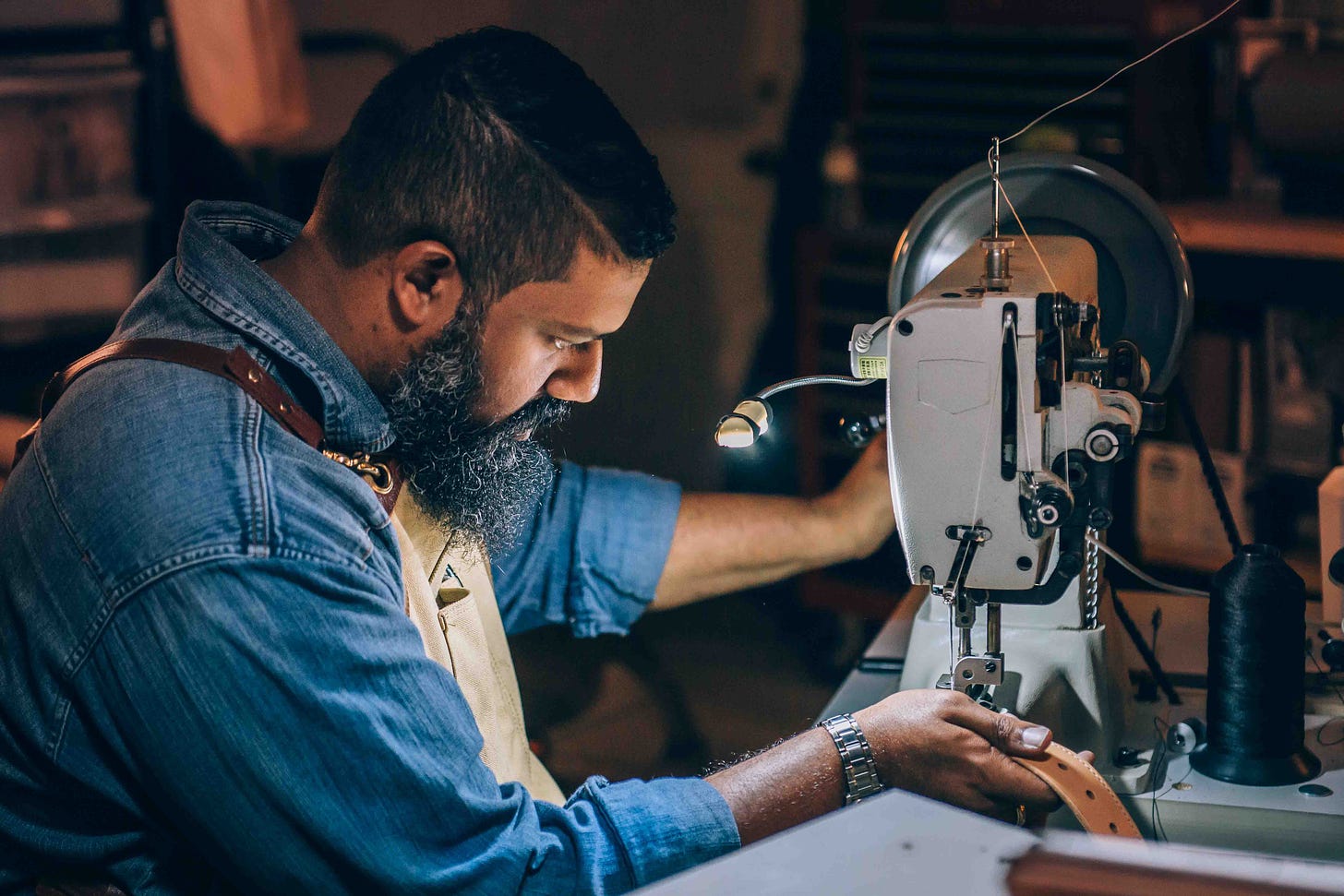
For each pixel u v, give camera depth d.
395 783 1.03
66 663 1.06
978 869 0.65
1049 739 1.14
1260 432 2.59
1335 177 2.35
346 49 3.81
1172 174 2.60
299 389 1.20
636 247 1.16
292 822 1.03
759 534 1.66
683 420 3.93
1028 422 1.16
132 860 1.15
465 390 1.21
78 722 1.09
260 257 1.32
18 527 1.12
